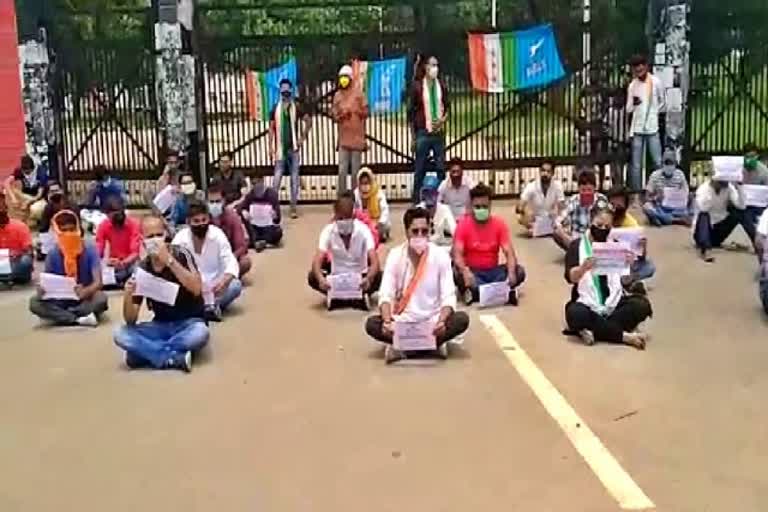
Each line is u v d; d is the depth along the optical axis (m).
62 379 7.86
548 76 15.29
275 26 15.34
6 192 13.66
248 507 5.50
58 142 15.47
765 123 15.29
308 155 15.69
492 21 15.23
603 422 6.63
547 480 5.73
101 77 15.33
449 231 12.30
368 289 9.73
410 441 6.38
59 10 15.25
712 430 6.45
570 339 8.57
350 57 15.26
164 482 5.87
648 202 13.66
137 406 7.19
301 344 8.66
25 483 5.93
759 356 8.00
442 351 8.10
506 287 9.67
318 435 6.52
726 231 11.94
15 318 9.82
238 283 9.76
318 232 13.73
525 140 15.47
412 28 15.14
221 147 15.53
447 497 5.55
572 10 15.20
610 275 8.42
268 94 15.34
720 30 15.04
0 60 15.19
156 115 15.29
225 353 8.45
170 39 15.10
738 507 5.35
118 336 8.06
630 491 5.56
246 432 6.61
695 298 9.89
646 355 8.09
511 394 7.21
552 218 12.90
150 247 7.99
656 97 14.66
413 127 14.91
